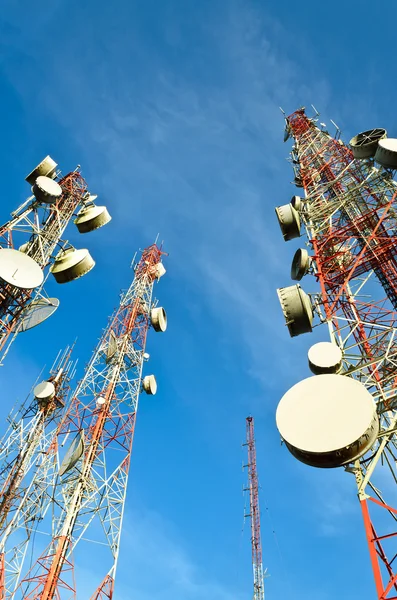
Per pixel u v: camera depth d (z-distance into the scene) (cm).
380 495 1455
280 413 1606
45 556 3388
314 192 2944
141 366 4944
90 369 4753
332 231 2512
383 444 1552
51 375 4928
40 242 3114
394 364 1755
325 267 2359
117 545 3641
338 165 3139
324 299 2144
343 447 1405
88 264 3362
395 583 1234
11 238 2962
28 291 2688
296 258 2475
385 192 2422
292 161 3659
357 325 1966
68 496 3784
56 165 3562
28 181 3516
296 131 4019
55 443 4259
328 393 1573
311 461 1478
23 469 4075
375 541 1318
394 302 2162
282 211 2658
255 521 6781
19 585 3244
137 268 6006
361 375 1864
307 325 2103
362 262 2252
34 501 3900
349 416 1475
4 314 2595
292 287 2164
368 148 2494
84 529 3591
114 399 4522
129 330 5097
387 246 2214
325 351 1842
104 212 3822
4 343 2523
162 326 5328
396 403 1669
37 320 2875
